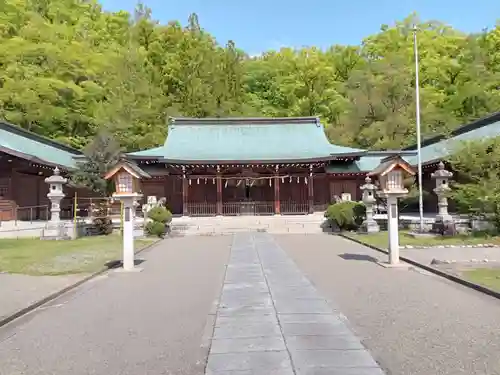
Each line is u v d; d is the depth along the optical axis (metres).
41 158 25.69
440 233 18.92
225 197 31.42
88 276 10.59
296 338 5.54
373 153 32.88
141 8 53.03
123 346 5.51
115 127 35.66
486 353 5.00
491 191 17.30
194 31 52.62
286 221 26.08
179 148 31.59
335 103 46.09
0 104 32.66
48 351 5.39
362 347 5.18
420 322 6.30
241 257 13.73
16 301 7.89
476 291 8.42
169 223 23.72
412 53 44.19
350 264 12.17
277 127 35.25
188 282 9.91
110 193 25.20
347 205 23.78
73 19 41.97
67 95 35.81
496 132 25.06
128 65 42.06
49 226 19.84
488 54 42.53
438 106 42.59
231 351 5.08
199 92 46.06
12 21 35.69
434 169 27.11
